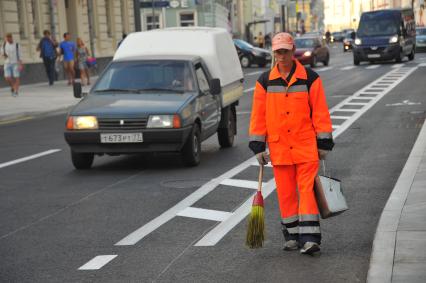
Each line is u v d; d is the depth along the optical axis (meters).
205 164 16.41
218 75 18.38
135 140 15.36
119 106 15.79
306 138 8.94
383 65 55.50
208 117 16.97
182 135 15.34
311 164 8.91
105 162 17.19
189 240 9.98
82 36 55.97
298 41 58.66
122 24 63.88
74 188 14.03
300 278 8.18
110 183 14.41
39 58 49.62
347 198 12.34
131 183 14.33
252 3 142.25
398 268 7.87
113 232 10.57
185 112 15.59
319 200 8.97
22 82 46.56
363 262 8.70
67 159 17.70
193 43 18.69
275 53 8.84
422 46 76.38
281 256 9.05
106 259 9.20
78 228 10.88
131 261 9.09
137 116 15.38
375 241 8.92
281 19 139.50
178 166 16.23
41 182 14.78
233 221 10.98
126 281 8.30
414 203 10.90
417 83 36.84
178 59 17.42
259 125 9.05
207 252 9.36
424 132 19.56
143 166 16.42
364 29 57.75
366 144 18.31
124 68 17.34
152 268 8.76
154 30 19.42
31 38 48.84
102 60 58.62
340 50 102.56
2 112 28.86
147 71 17.16
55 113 30.47
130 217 11.47
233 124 19.50
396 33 56.97
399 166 15.20
